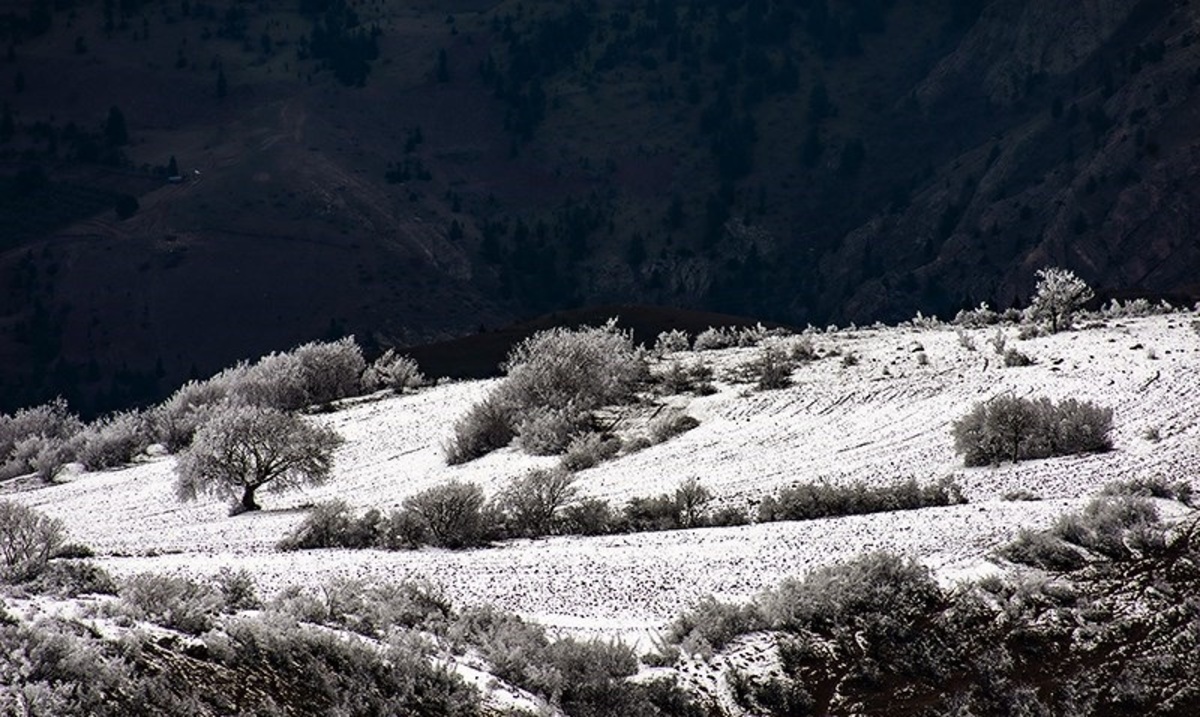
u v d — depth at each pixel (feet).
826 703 97.81
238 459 204.44
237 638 86.28
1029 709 97.45
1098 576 113.09
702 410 227.20
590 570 126.52
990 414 171.53
